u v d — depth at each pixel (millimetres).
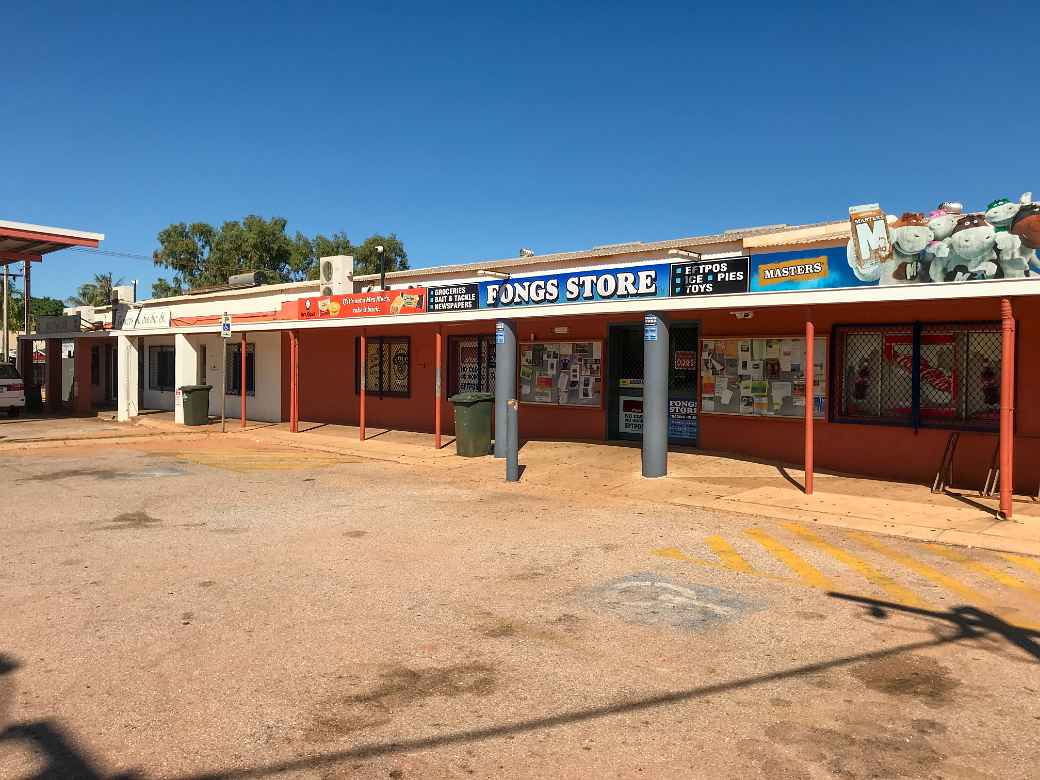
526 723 3939
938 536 7859
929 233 8531
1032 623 5395
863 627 5340
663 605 5832
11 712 4086
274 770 3502
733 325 12445
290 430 18172
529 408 15414
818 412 11539
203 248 54625
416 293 14656
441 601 5934
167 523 8711
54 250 23344
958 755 3604
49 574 6648
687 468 11742
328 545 7711
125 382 21922
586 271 11773
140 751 3678
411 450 14844
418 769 3506
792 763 3531
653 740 3758
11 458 14148
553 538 8008
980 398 10195
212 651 4922
